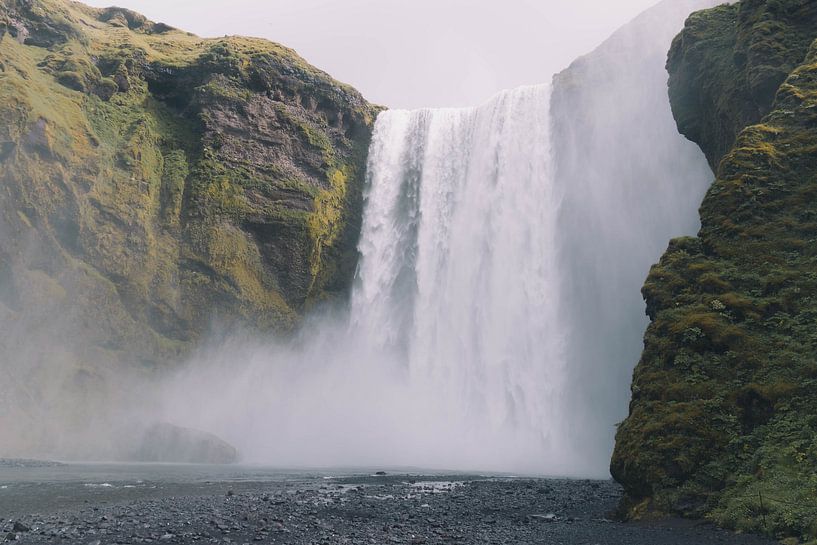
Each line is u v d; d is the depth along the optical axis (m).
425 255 61.62
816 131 22.50
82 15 68.69
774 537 13.10
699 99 38.12
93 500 19.06
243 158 58.53
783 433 15.32
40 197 47.09
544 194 57.41
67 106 52.78
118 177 52.84
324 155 62.41
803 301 18.02
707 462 15.85
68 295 47.41
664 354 18.48
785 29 31.09
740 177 21.69
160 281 52.62
